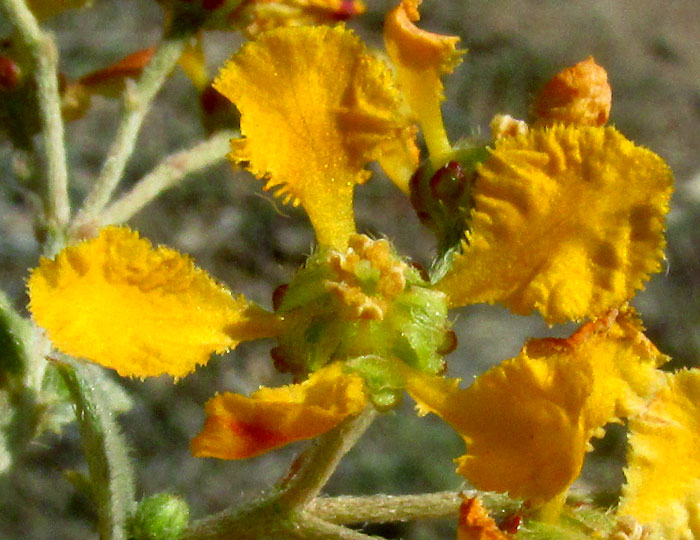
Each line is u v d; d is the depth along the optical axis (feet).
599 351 0.17
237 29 0.21
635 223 0.17
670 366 0.48
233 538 0.18
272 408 0.16
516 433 0.16
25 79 0.20
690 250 0.51
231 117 0.22
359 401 0.17
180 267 0.17
